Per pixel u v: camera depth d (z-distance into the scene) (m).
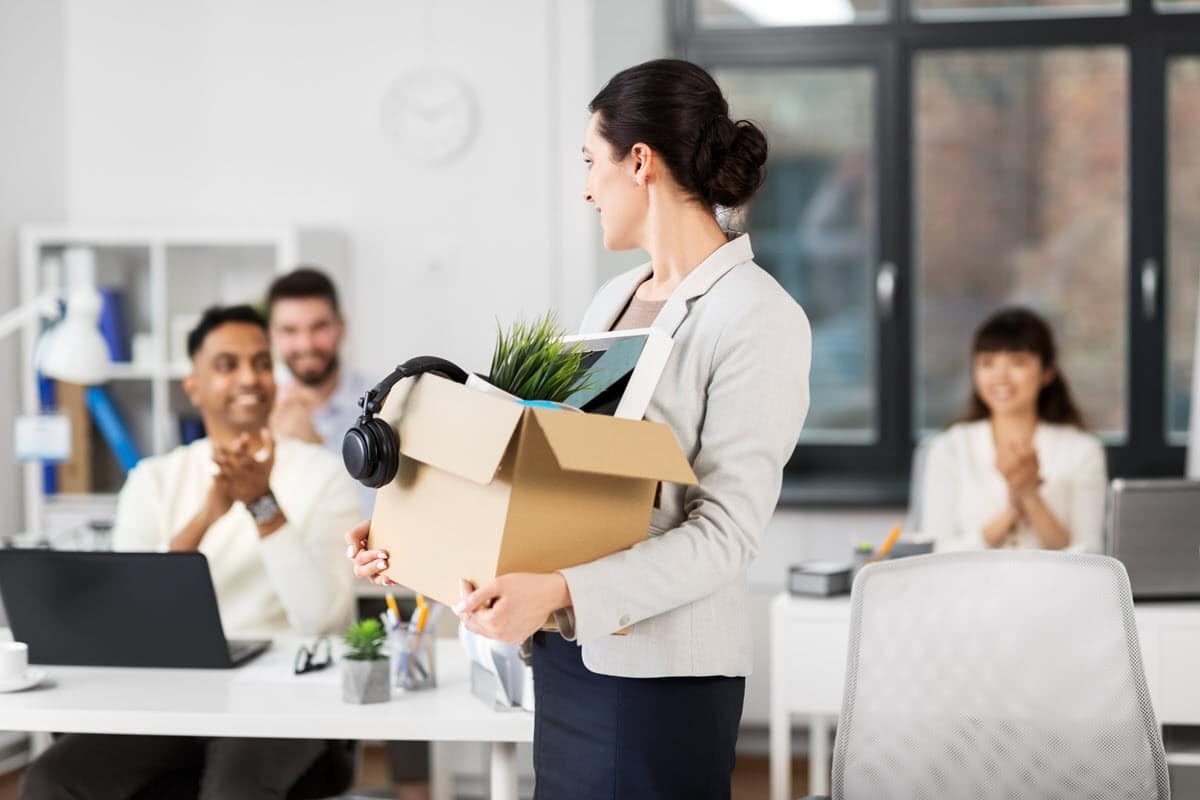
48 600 2.30
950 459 3.69
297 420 4.29
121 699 2.09
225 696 2.12
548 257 4.45
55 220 4.57
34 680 2.17
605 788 1.56
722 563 1.48
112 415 4.36
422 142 4.47
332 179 4.52
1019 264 4.47
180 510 3.07
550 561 1.41
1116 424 4.45
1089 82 4.41
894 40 4.44
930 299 4.51
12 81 4.50
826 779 3.42
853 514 4.28
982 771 1.88
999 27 4.40
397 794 2.93
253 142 4.54
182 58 4.55
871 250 4.52
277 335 4.20
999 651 1.88
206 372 3.32
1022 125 4.45
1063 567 1.88
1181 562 2.72
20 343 4.43
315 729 1.99
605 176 1.61
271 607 2.90
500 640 1.37
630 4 4.45
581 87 4.43
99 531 3.36
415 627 2.17
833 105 4.50
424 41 4.47
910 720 1.89
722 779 1.59
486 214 4.47
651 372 1.52
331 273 4.48
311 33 4.51
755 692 4.16
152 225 4.56
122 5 4.56
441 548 1.44
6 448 4.36
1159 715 2.70
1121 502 2.72
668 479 1.39
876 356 4.52
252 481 2.68
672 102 1.57
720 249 1.60
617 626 1.43
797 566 3.00
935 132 4.48
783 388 1.52
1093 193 4.43
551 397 1.49
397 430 1.50
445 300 4.49
